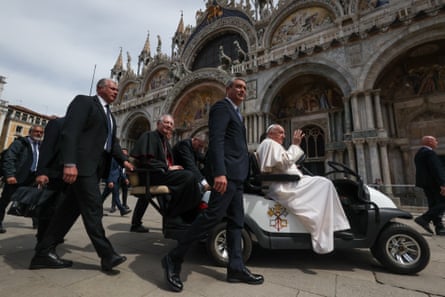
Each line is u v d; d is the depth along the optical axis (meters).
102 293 2.44
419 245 3.23
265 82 17.41
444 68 13.12
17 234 5.13
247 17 23.84
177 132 24.00
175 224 3.82
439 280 3.02
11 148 5.33
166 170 3.94
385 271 3.33
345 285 2.82
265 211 3.60
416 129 13.80
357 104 13.23
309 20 18.97
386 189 11.59
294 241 3.43
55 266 3.12
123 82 34.91
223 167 2.65
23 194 3.85
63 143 2.86
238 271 2.80
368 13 15.78
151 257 3.73
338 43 14.33
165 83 28.84
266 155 3.57
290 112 18.39
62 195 3.95
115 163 8.54
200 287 2.67
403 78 14.42
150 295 2.43
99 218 3.10
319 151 17.05
